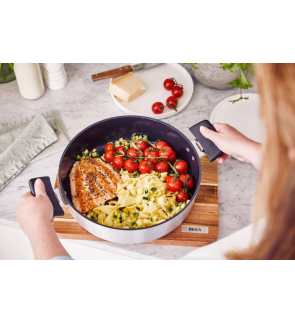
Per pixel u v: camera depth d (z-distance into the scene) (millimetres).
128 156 1036
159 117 1209
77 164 1043
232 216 1039
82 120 1222
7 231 1039
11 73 1301
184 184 988
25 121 1198
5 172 1075
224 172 1117
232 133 942
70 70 1360
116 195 991
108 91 1261
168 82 1258
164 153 1022
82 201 972
